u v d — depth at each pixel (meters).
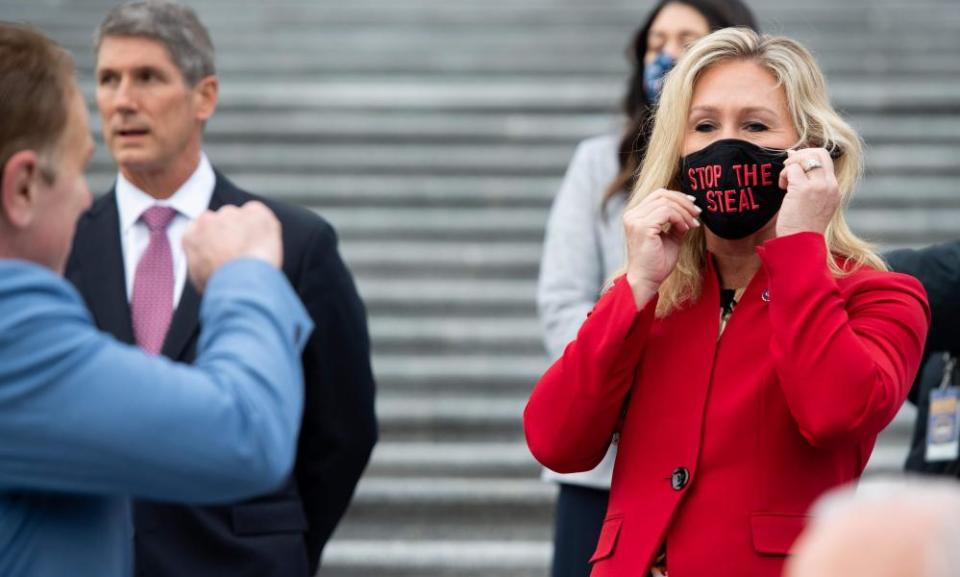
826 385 3.17
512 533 8.12
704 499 3.33
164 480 2.46
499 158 11.65
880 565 1.59
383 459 8.49
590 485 4.88
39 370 2.42
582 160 5.40
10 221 2.56
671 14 5.46
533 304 10.03
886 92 12.08
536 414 3.54
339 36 13.80
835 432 3.17
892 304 3.38
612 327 3.39
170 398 2.44
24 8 13.75
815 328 3.20
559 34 13.88
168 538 4.16
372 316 10.00
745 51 3.55
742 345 3.41
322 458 4.55
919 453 4.82
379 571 7.64
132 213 4.55
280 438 2.53
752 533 3.27
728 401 3.37
